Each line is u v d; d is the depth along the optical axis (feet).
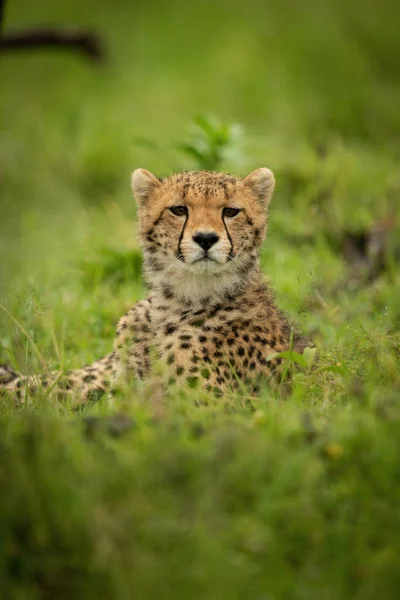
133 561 21.81
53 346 39.63
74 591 22.09
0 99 96.32
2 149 76.54
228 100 85.61
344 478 24.20
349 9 108.17
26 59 103.30
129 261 47.11
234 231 35.04
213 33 105.09
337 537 22.81
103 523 21.97
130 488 22.81
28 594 22.03
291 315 40.37
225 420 26.40
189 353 33.40
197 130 51.44
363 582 22.30
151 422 26.20
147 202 36.14
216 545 21.90
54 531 22.47
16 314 42.57
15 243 59.31
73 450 24.02
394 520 23.17
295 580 22.36
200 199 34.71
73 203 66.85
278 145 68.90
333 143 67.62
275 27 102.63
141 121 81.61
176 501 22.66
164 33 106.01
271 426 25.72
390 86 91.86
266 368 33.78
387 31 103.65
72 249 53.52
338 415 26.78
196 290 34.60
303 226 52.16
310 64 92.32
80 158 73.72
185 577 21.72
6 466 23.29
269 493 22.93
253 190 36.22
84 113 83.76
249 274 35.65
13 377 36.91
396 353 31.99
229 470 23.13
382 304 42.11
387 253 47.91
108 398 32.89
